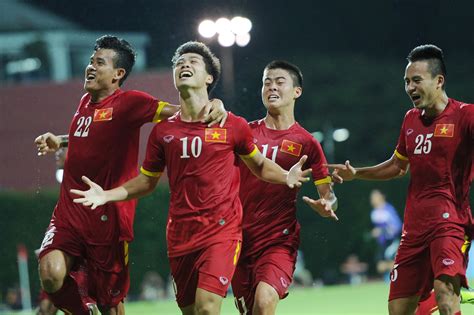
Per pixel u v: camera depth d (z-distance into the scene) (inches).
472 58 4694.9
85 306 865.5
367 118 4731.8
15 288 2116.1
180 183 777.6
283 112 863.1
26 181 2637.8
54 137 895.1
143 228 2369.6
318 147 863.7
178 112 796.0
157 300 2121.1
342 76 4817.9
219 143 773.9
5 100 2664.9
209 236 773.3
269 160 805.2
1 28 4133.9
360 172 893.2
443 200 809.5
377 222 2178.9
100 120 839.7
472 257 2249.0
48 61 4028.1
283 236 844.0
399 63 4810.5
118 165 846.5
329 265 2701.8
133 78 1955.0
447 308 786.2
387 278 2453.2
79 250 846.5
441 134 811.4
